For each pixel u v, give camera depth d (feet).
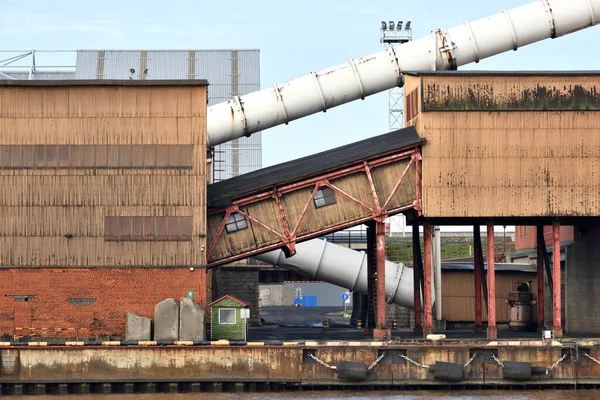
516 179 486.38
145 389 437.17
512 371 444.14
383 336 479.00
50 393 435.12
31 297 461.78
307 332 566.77
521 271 622.13
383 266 485.56
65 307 462.19
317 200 488.85
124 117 468.75
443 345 448.24
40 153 466.29
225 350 440.86
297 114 530.27
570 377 451.12
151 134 468.75
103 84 468.34
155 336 456.86
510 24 536.83
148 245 465.06
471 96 486.79
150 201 466.70
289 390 442.50
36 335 460.55
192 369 438.40
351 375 440.04
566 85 490.08
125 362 437.17
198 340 455.22
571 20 538.06
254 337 513.45
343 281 617.62
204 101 471.21
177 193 467.11
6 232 462.60
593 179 488.44
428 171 484.74
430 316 491.72
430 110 485.97
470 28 537.24
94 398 421.59
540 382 449.89
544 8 538.06
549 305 613.11
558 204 486.38
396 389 444.55
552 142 488.44
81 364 435.94
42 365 435.53
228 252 483.10
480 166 485.56
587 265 554.46
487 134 486.79
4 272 461.78
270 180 490.08
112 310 462.60
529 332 557.33
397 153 486.79
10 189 464.65
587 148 489.26
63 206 464.65
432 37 536.83
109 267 463.83
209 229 481.46
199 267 465.47
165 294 463.83
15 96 467.52
